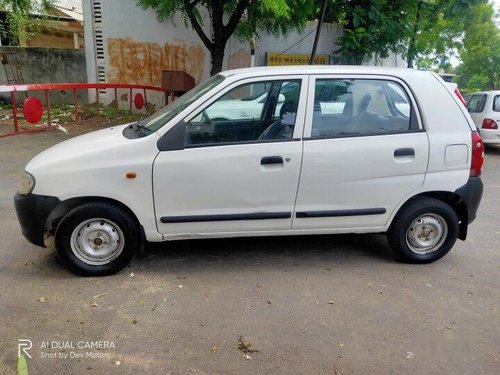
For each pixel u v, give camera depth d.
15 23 15.28
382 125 3.94
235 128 3.80
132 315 3.26
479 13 18.55
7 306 3.32
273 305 3.45
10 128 10.48
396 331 3.17
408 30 13.84
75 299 3.44
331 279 3.90
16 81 14.68
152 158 3.63
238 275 3.91
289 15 10.18
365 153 3.85
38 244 3.74
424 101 3.96
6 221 5.01
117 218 3.70
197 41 13.97
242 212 3.82
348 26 14.31
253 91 3.80
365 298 3.59
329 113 3.89
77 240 3.71
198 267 4.04
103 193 3.61
